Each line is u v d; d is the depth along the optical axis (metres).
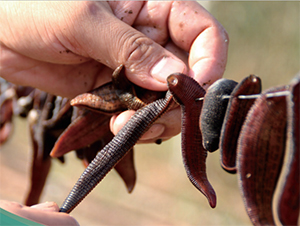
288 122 0.12
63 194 1.01
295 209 0.13
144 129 0.20
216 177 1.27
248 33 1.42
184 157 0.18
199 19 0.28
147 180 1.33
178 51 0.30
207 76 0.26
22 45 0.29
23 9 0.28
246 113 0.15
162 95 0.25
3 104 0.51
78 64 0.32
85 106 0.25
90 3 0.27
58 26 0.27
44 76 0.32
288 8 1.33
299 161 0.12
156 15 0.29
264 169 0.14
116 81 0.25
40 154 0.41
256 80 0.15
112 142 0.21
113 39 0.25
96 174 0.20
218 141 0.17
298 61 1.31
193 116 0.18
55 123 0.37
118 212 0.97
